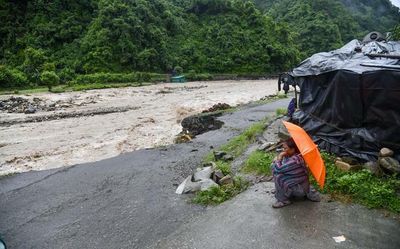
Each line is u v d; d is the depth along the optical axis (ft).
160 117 66.69
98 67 156.56
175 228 20.43
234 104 84.28
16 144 46.91
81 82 134.00
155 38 182.60
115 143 46.91
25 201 27.45
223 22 227.40
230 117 63.05
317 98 28.55
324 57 29.91
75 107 78.95
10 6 175.63
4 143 47.42
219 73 197.98
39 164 38.17
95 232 21.21
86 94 104.32
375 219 17.51
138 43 173.78
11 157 40.93
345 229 16.70
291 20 312.91
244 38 215.10
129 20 173.27
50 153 42.50
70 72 146.30
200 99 95.96
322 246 15.47
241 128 52.90
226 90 124.98
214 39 214.07
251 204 20.16
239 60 203.41
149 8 199.62
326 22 294.05
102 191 28.71
